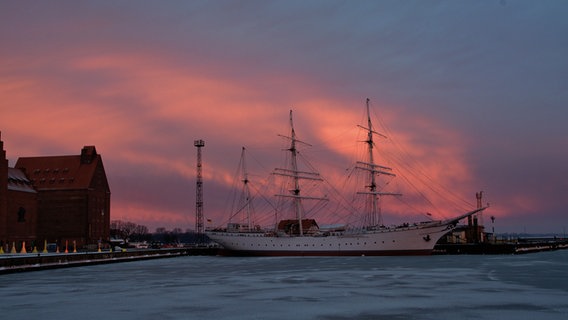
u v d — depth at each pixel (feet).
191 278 253.44
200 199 620.08
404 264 338.75
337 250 462.19
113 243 589.32
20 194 512.22
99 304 170.60
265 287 212.84
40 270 304.50
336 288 207.41
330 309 159.12
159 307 164.45
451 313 152.05
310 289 205.16
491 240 558.56
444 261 368.89
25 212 519.60
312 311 156.15
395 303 169.27
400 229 446.60
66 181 563.07
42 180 566.77
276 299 179.22
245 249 500.33
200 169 613.93
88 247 506.48
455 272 272.51
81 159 577.02
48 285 223.10
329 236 466.70
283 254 479.41
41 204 559.79
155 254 471.21
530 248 519.19
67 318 148.05
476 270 284.41
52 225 556.92
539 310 155.74
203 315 151.33
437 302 170.60
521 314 150.20
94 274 278.26
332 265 337.31
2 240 460.55
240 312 155.43
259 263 374.02
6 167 469.57
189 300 178.09
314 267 320.50
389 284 219.20
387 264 340.59
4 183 466.70
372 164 501.56
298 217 515.09
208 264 368.27
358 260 392.06
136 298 183.32
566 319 143.33
